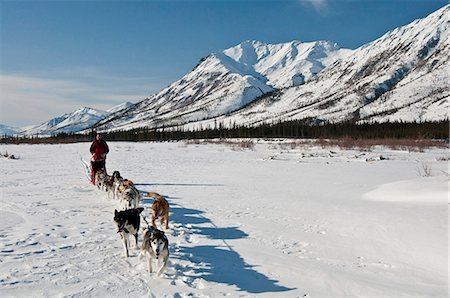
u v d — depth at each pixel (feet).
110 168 88.89
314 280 22.95
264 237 32.27
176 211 41.22
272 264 25.55
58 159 112.98
